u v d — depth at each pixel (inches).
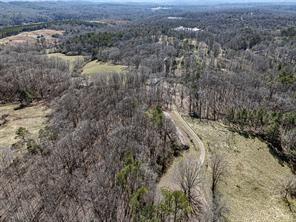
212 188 2188.7
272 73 5595.5
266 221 2027.6
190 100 3873.0
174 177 2236.7
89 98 3560.5
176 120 3469.5
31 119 3481.8
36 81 4360.2
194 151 2738.7
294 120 3277.6
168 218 1544.0
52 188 1966.0
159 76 5260.8
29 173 2208.4
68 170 2183.8
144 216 1476.4
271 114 3398.1
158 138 2573.8
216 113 3841.0
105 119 2955.2
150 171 2012.8
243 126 3489.2
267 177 2578.7
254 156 2871.6
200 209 1909.4
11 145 2770.7
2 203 1925.4
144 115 2913.4
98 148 2386.8
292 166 2866.6
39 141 2731.3
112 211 1680.6
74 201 1847.9
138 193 1598.2
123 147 2222.0
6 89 4151.1
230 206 2073.1
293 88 4798.2
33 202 1900.8
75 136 2549.2
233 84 4576.8
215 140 3031.5
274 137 3211.1
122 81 4466.0
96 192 1823.3
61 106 3523.6
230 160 2684.5
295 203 2285.9
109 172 1969.7
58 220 1705.2
